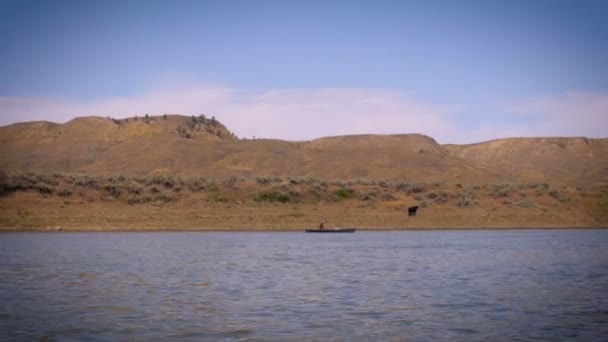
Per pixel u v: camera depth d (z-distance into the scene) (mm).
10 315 21812
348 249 46344
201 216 72000
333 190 83312
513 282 30109
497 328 20359
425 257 41062
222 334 19328
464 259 40000
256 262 37406
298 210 76938
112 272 32688
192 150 170375
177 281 29609
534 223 78875
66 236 58531
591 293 27000
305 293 26453
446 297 25797
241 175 145875
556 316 22203
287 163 155750
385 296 25906
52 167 177500
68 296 25484
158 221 69688
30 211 68312
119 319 21266
